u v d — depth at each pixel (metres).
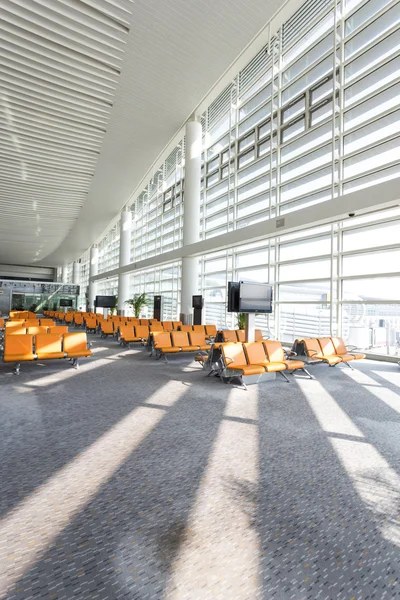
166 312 19.44
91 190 17.80
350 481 2.79
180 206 17.50
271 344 6.95
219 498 2.52
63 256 40.53
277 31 10.84
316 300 10.30
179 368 7.87
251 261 12.74
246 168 12.83
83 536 2.08
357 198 7.46
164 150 15.70
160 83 10.40
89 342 13.38
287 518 2.28
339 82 9.37
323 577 1.78
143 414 4.48
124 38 8.55
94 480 2.77
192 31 8.51
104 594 1.65
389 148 8.33
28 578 1.75
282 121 11.32
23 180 15.68
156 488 2.65
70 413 4.50
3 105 10.47
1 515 2.29
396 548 2.00
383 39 8.42
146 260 18.44
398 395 5.58
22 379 6.57
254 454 3.29
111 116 11.78
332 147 9.38
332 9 9.52
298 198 10.60
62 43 8.41
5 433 3.79
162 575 1.77
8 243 31.11
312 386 6.21
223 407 4.83
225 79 11.47
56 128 12.00
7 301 37.59
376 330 9.98
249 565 1.85
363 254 9.17
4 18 7.63
